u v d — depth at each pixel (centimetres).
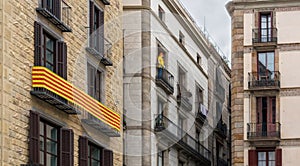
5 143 2556
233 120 5409
